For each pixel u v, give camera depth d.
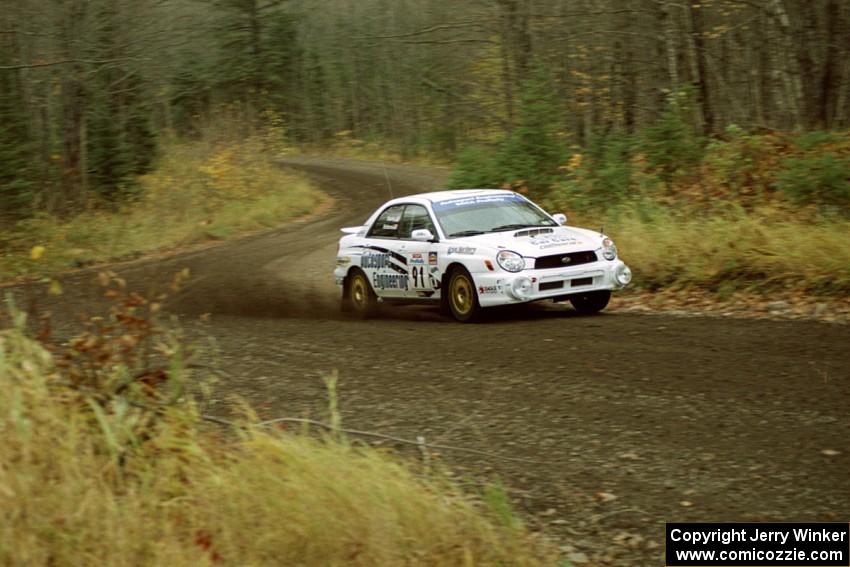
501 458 6.64
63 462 5.09
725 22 23.67
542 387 8.33
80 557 4.61
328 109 78.94
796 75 19.95
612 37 25.86
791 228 13.41
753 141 18.17
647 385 8.14
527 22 27.61
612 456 6.54
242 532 4.84
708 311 11.99
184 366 6.79
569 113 27.78
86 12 28.52
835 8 18.94
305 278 17.81
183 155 41.91
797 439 6.54
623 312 12.29
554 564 5.04
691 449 6.53
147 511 4.98
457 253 12.09
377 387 8.74
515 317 12.27
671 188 18.38
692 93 20.61
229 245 25.75
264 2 69.25
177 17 30.91
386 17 48.19
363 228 14.24
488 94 37.44
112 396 5.89
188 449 5.45
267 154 43.75
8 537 4.59
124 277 19.75
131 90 34.41
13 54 27.98
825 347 9.11
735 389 7.82
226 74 65.81
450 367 9.33
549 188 20.78
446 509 5.17
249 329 12.48
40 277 21.23
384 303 13.91
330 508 4.88
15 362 5.96
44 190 30.52
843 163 15.44
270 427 6.40
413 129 61.69
